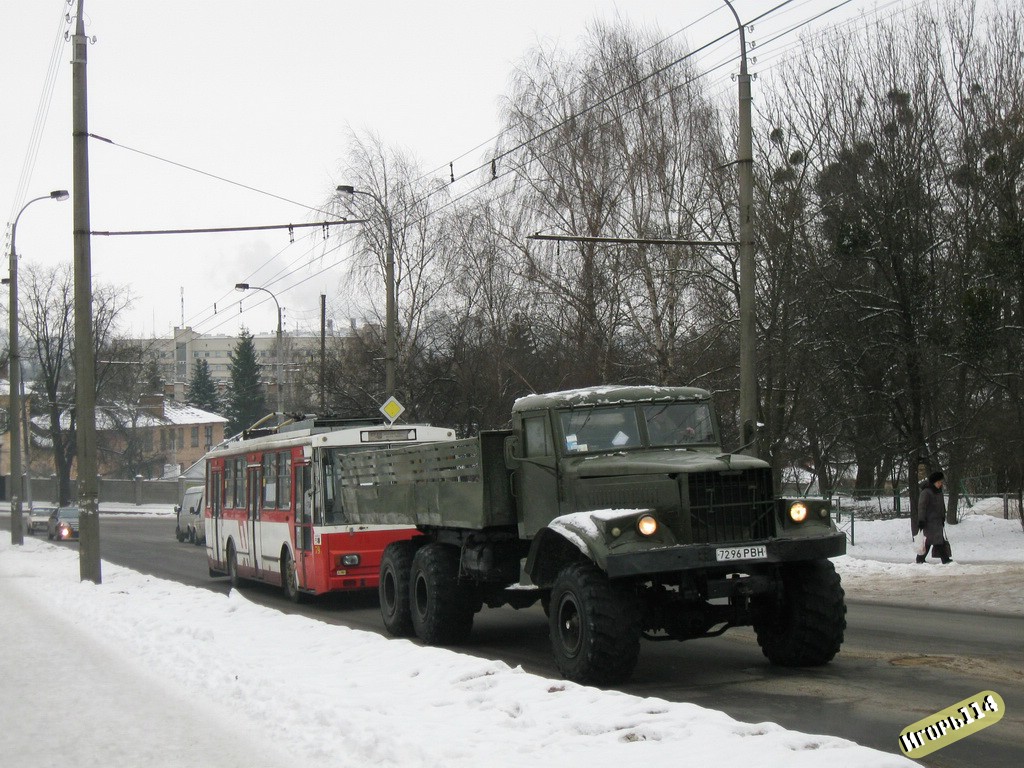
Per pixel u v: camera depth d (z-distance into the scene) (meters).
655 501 9.70
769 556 9.29
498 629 14.05
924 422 27.62
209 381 108.94
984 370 25.00
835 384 28.34
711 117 29.47
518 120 31.53
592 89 30.27
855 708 8.20
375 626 15.08
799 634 9.83
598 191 29.92
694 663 10.69
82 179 20.58
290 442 18.42
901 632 12.24
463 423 36.72
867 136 26.34
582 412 10.84
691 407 11.19
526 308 33.19
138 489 77.06
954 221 26.39
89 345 20.70
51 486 86.00
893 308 26.06
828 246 27.41
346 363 39.31
